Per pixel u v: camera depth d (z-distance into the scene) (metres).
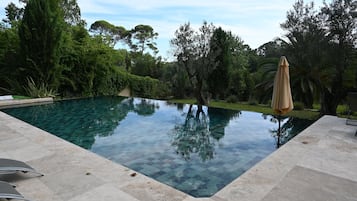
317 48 10.47
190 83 18.77
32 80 13.19
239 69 20.34
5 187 2.23
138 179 2.90
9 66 13.84
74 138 7.06
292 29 11.40
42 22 12.97
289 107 5.29
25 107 11.64
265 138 7.33
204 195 3.82
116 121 9.60
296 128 8.59
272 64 13.73
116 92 18.94
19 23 14.07
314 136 4.80
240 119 10.33
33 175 2.97
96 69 16.67
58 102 13.88
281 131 8.16
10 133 4.85
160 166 5.02
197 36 16.39
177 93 20.84
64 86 15.57
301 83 11.86
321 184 2.80
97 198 2.46
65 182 2.80
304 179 2.92
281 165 3.34
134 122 9.48
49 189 2.64
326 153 3.82
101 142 6.71
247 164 5.16
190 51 16.44
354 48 9.95
